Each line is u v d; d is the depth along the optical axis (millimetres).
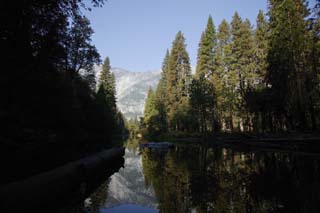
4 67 7598
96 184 10422
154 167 14758
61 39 9625
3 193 5129
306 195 6840
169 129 51000
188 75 48875
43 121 11086
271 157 15922
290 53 20891
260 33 32875
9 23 6801
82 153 13672
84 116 17359
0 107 8328
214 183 9055
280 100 22953
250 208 5922
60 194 7387
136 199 7586
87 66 22797
